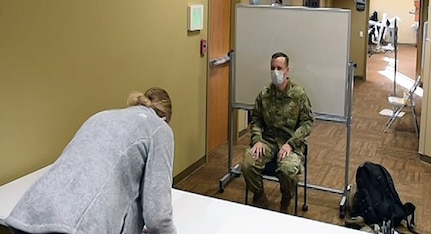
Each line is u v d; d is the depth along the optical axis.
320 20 4.20
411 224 3.82
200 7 4.72
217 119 5.62
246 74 4.59
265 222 2.31
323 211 4.13
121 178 1.88
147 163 1.91
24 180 2.84
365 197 3.86
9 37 2.74
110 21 3.52
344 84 4.23
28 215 1.81
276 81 3.92
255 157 3.95
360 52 10.12
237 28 4.52
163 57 4.24
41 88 2.99
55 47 3.06
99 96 3.48
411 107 6.90
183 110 4.67
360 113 7.49
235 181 4.78
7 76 2.76
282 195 3.98
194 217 2.35
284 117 3.99
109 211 1.82
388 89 9.27
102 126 1.94
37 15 2.90
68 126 3.23
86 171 1.84
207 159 5.28
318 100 4.36
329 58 4.24
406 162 5.31
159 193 1.87
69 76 3.19
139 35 3.87
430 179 4.81
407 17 15.20
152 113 2.04
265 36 4.43
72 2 3.15
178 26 4.43
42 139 3.05
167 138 1.96
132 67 3.82
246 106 4.66
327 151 5.67
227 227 2.26
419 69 8.93
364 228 3.69
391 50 14.28
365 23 10.02
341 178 4.82
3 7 2.68
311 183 4.69
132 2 3.74
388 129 6.61
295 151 3.94
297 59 4.35
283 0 7.45
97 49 3.42
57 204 1.79
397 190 4.54
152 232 1.90
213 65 5.33
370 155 5.54
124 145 1.89
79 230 1.76
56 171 1.87
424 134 5.26
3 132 2.78
